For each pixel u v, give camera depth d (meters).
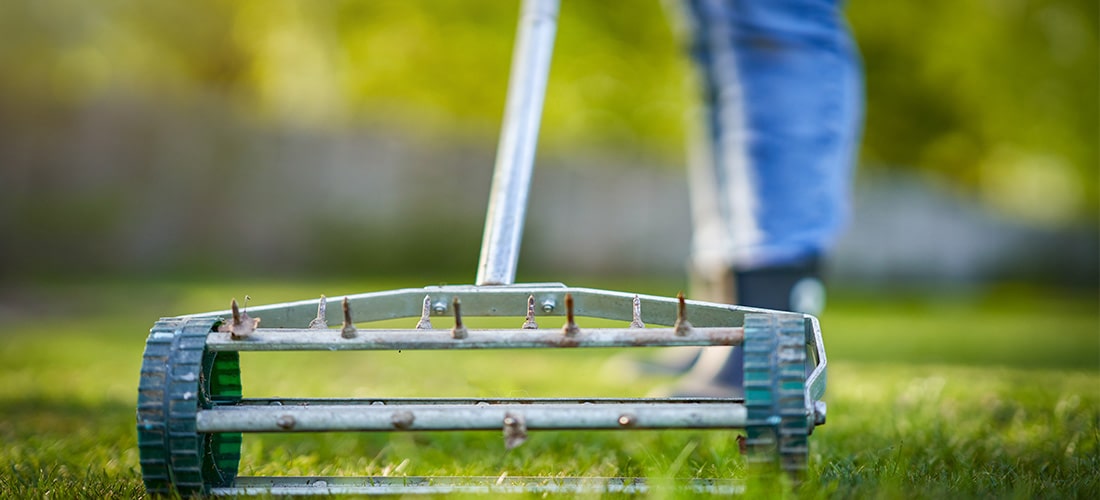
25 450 2.86
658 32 16.69
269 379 4.91
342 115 17.11
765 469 1.88
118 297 10.31
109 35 17.78
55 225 13.23
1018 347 7.94
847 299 14.72
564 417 1.92
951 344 8.10
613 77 17.11
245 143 14.02
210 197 13.88
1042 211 20.30
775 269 3.24
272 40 17.83
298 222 14.16
